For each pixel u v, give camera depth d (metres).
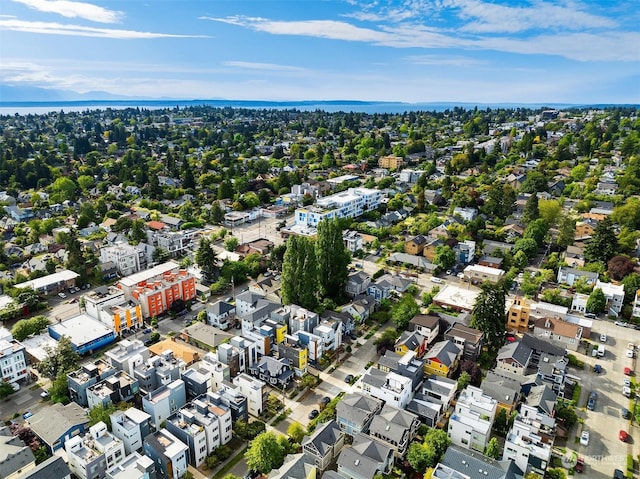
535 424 69.25
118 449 64.88
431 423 73.62
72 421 69.25
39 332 99.00
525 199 198.50
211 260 129.88
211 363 83.38
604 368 90.69
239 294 111.25
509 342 97.38
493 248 152.50
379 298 118.56
